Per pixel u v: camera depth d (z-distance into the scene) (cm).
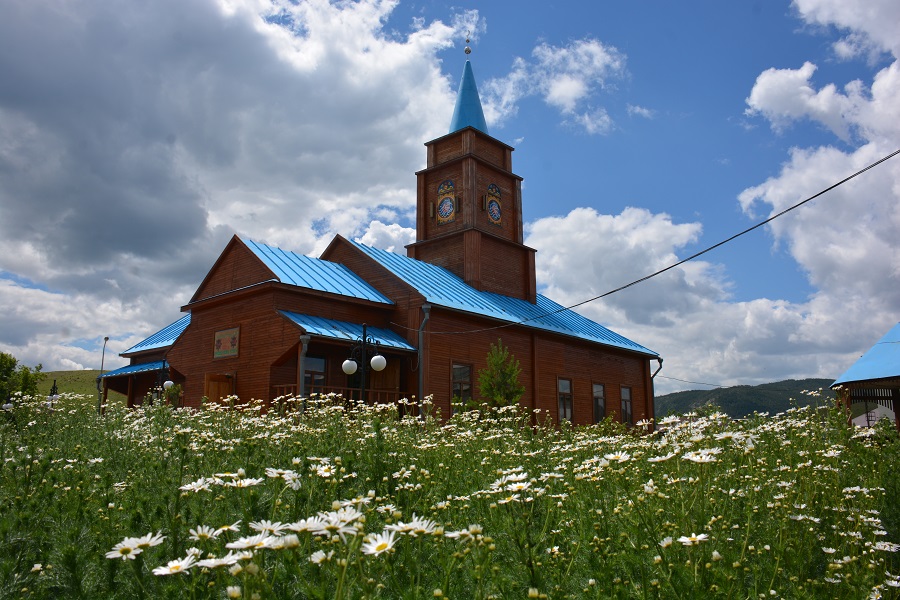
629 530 435
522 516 425
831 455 586
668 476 540
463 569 381
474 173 3148
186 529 453
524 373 2781
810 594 376
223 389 2233
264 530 290
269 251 2438
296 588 352
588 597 361
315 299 2280
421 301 2378
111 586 381
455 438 945
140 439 916
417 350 2338
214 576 362
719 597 360
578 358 3106
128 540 321
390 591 366
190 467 659
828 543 452
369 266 2603
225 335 2355
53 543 449
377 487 617
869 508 510
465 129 3209
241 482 438
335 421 950
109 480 556
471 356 2533
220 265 2506
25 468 621
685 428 776
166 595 350
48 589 393
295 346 2077
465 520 493
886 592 376
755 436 716
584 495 549
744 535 454
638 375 3528
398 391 2334
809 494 487
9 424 1118
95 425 1181
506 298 3125
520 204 3403
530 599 314
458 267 3078
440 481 638
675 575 371
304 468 579
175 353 2586
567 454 848
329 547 360
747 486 529
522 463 778
